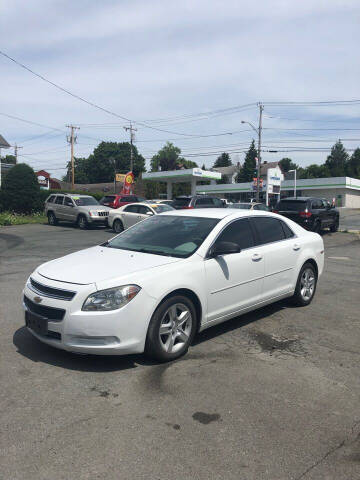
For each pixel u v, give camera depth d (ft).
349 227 78.18
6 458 8.39
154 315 12.84
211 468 8.20
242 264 16.02
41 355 13.58
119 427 9.57
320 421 10.02
